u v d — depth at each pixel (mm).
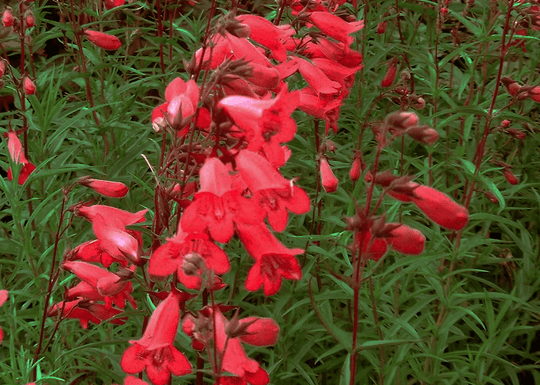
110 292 593
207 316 553
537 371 841
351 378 584
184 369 540
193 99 559
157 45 1058
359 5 1059
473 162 897
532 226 983
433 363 755
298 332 772
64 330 746
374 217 561
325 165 734
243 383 558
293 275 542
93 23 914
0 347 774
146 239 809
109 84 981
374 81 1011
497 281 937
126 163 821
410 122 549
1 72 786
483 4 978
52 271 677
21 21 827
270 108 528
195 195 517
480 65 1048
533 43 996
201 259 509
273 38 610
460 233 768
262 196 534
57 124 889
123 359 540
